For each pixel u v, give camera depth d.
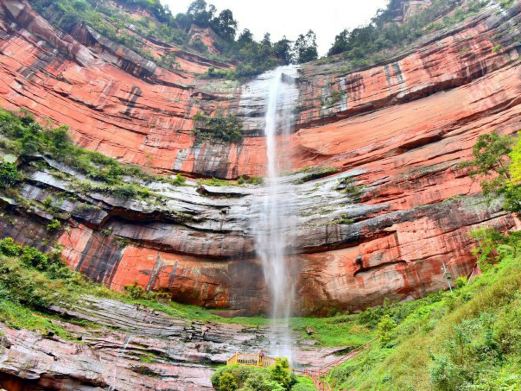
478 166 19.75
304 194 28.95
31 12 34.75
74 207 25.20
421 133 28.80
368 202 26.23
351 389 14.05
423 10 46.88
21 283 19.39
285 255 25.64
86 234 24.81
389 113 32.56
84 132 32.41
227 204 28.84
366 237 24.25
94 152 30.55
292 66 44.59
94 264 23.95
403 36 40.66
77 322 18.78
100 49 38.66
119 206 26.30
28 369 13.37
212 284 24.78
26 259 21.55
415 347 11.76
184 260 25.70
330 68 41.19
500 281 10.80
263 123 37.84
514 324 8.51
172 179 31.41
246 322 22.88
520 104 25.86
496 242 18.50
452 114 28.52
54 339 15.45
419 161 26.73
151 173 32.50
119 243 25.59
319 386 15.91
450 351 9.03
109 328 19.16
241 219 27.61
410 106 31.89
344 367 16.50
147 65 40.06
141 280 24.23
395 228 23.66
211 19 61.91
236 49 56.41
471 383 7.72
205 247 26.12
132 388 14.93
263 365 15.95
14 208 23.16
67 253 23.44
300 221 26.83
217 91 41.31
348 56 42.16
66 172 27.06
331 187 28.62
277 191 29.97
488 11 33.22
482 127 26.19
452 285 20.66
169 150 34.78
